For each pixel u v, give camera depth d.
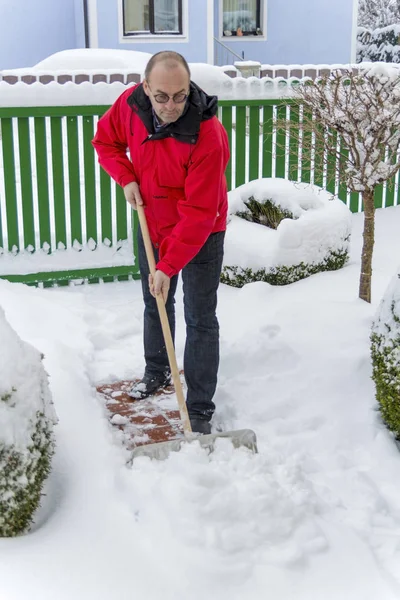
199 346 3.44
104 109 5.46
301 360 3.96
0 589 2.22
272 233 5.31
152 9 15.27
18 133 5.34
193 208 3.04
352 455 3.29
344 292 4.95
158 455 2.96
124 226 5.74
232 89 5.97
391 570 2.51
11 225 5.48
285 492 2.77
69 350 4.08
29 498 2.49
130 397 3.84
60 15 15.49
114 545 2.50
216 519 2.59
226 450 2.96
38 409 2.61
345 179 4.51
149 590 2.30
